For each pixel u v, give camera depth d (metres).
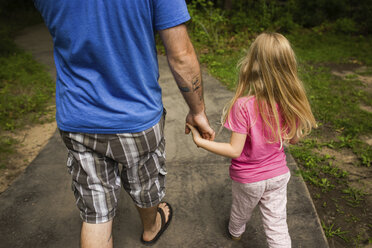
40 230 2.21
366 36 8.01
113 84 1.27
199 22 7.34
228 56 6.38
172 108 4.07
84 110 1.28
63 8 1.15
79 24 1.16
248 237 2.10
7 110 4.37
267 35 1.55
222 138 3.30
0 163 3.16
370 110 4.14
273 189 1.64
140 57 1.25
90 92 1.26
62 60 1.30
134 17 1.16
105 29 1.17
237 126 1.54
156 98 1.39
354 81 5.11
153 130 1.39
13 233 2.19
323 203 2.50
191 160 2.94
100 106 1.28
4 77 5.57
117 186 1.48
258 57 1.53
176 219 2.26
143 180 1.52
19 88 5.10
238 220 1.87
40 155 3.10
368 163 2.95
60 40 1.23
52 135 3.51
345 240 2.17
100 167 1.40
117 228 2.20
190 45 1.33
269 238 1.66
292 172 2.72
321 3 8.85
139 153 1.40
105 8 1.14
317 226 2.16
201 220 2.25
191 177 2.70
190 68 1.35
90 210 1.41
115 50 1.21
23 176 2.77
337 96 4.48
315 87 4.82
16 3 14.09
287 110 1.55
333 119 3.82
